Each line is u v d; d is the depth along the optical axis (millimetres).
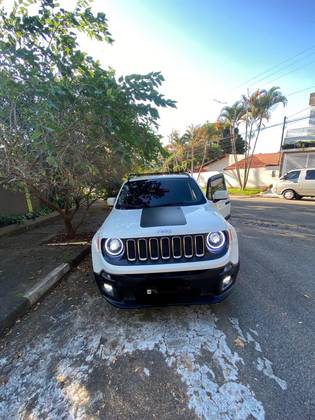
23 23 3650
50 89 3092
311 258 4852
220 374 2129
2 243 6328
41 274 4129
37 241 6438
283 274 4086
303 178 14883
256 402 1854
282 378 2053
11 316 2994
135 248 2633
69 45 3947
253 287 3629
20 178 4539
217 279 2619
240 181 25422
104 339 2658
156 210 3383
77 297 3611
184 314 3027
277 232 7105
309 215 9664
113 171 6137
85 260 5191
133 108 3674
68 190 5828
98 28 4043
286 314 2943
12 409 1897
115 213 3549
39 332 2834
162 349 2467
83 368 2273
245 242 6133
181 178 4355
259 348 2406
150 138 5055
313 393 1905
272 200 15516
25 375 2217
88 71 3709
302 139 19547
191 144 33469
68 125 3641
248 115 22906
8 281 3891
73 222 9133
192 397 1927
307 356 2279
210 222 2811
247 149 24062
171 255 2623
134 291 2613
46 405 1921
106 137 4148
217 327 2756
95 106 3463
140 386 2051
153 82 3574
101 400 1939
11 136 3648
